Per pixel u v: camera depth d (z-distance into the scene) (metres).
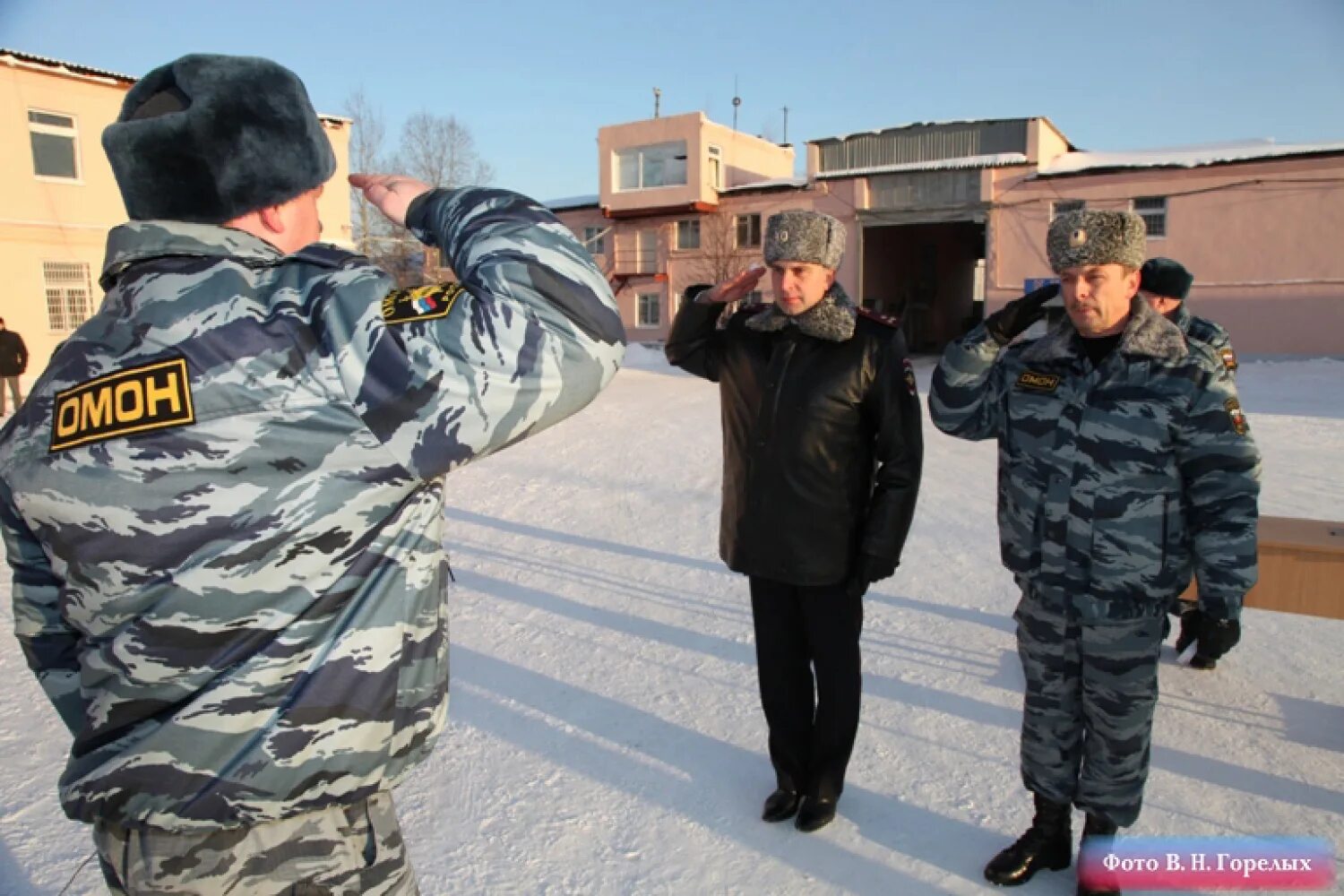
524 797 3.02
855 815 2.92
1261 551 3.39
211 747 1.15
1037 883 2.60
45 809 2.91
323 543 1.16
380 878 1.33
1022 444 2.54
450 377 1.12
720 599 4.96
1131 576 2.37
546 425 1.19
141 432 1.10
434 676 1.34
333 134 21.45
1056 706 2.54
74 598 1.15
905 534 2.70
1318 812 2.90
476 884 2.57
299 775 1.19
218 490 1.10
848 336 2.68
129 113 1.22
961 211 26.64
